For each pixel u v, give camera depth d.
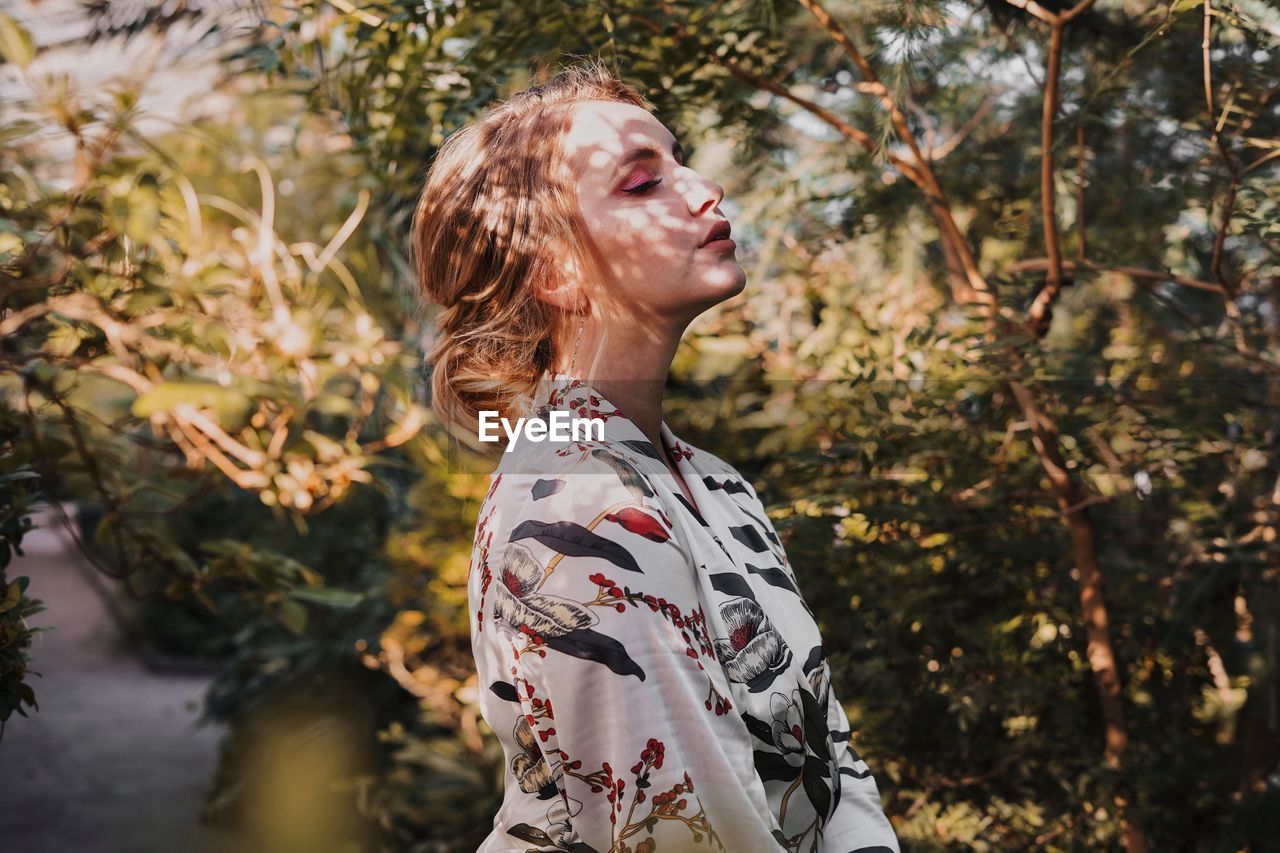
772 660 0.86
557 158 0.93
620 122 0.92
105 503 1.88
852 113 2.19
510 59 1.67
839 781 0.94
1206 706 2.23
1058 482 1.77
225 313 1.97
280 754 4.00
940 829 1.89
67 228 1.70
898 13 1.49
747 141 1.92
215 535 5.08
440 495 3.28
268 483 2.05
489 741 3.28
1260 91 1.66
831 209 2.31
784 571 0.99
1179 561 1.98
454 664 3.53
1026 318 1.78
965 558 1.90
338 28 1.93
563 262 0.93
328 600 2.01
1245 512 1.91
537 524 0.79
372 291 3.02
